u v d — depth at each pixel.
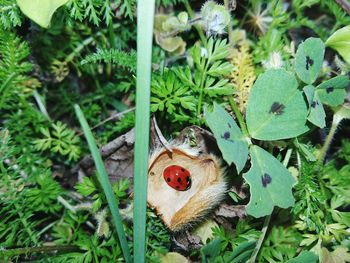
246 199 0.08
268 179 0.07
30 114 0.10
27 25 0.09
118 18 0.10
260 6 0.10
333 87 0.08
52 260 0.08
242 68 0.09
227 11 0.09
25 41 0.09
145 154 0.07
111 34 0.10
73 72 0.11
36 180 0.09
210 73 0.09
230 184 0.08
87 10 0.08
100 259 0.09
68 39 0.10
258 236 0.08
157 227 0.09
